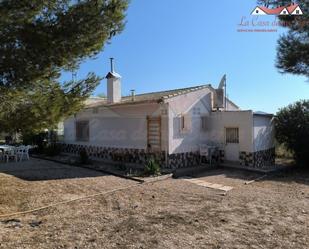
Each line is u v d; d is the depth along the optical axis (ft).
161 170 48.26
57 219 25.95
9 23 26.63
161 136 51.93
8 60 26.66
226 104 62.39
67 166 55.67
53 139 76.13
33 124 28.63
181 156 52.85
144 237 21.80
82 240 21.21
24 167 53.36
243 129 54.08
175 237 21.85
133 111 56.90
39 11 27.61
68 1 28.48
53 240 21.20
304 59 53.26
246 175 48.49
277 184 42.45
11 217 26.53
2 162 60.39
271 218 26.45
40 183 39.96
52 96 29.48
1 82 27.32
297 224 24.95
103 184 40.24
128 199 32.78
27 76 27.73
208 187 39.73
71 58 29.58
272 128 60.59
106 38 29.96
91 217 26.45
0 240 21.11
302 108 59.52
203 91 57.47
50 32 27.35
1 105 28.50
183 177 46.73
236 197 34.27
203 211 28.37
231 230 23.38
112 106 58.90
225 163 56.18
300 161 59.11
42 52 27.40
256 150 54.13
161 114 51.85
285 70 55.83
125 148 58.49
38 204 30.40
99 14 28.22
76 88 30.55
